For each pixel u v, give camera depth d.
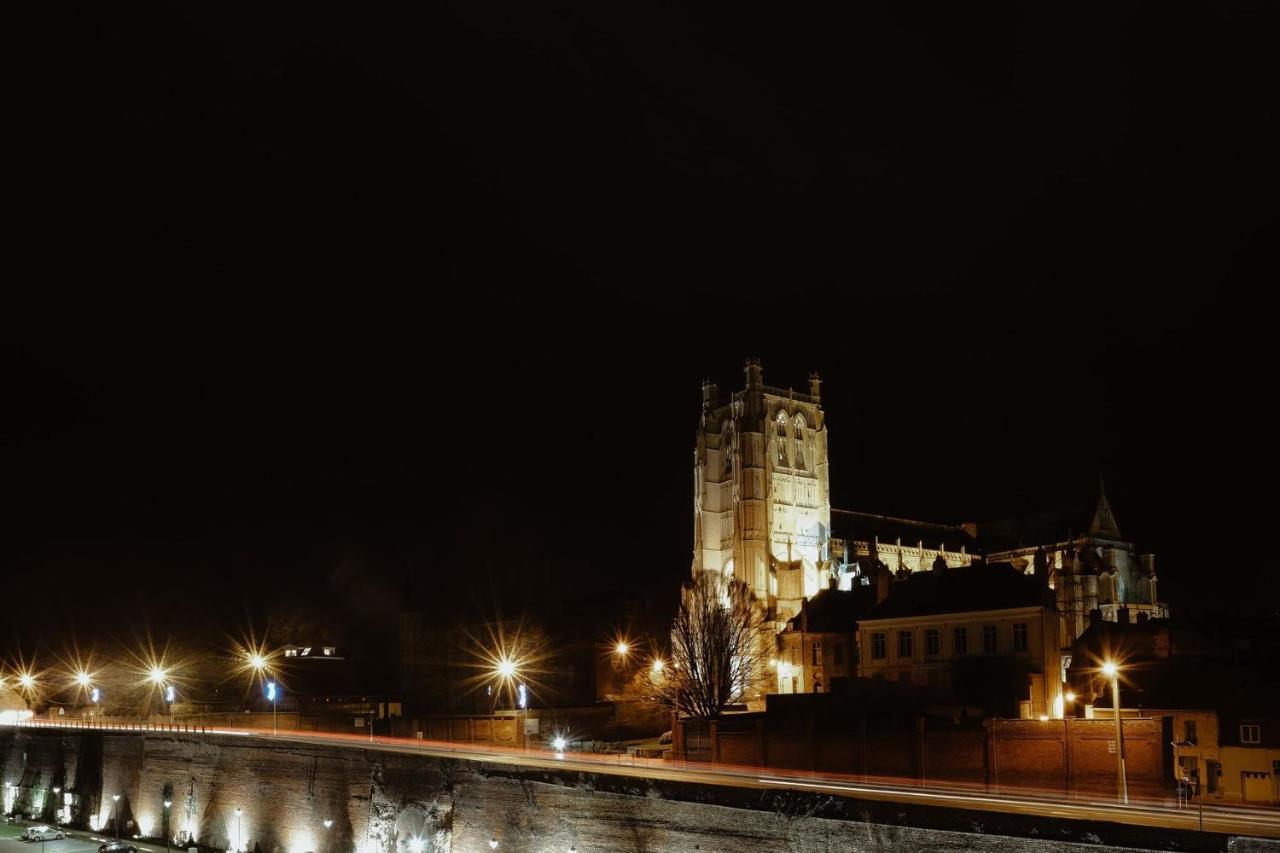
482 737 105.44
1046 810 52.16
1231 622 110.81
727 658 117.56
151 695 156.12
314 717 112.88
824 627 122.75
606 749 94.94
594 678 148.75
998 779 64.31
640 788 57.31
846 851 48.75
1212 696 77.94
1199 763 75.75
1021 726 64.25
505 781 64.62
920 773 67.31
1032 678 93.69
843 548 180.75
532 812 62.62
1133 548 181.00
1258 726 73.88
